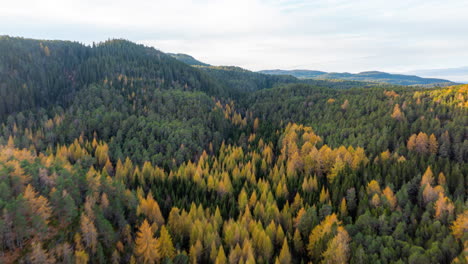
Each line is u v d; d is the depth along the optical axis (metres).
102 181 83.69
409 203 81.25
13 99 182.88
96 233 62.12
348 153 112.31
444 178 90.50
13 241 54.97
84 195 78.19
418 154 113.31
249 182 110.69
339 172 105.06
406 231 71.50
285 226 81.31
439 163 102.50
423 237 68.12
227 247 70.50
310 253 69.81
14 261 52.81
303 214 78.19
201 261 69.12
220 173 114.44
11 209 56.25
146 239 61.47
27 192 60.88
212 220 81.69
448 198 76.69
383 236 65.81
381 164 110.38
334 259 61.09
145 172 114.31
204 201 94.25
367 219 72.81
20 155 87.62
